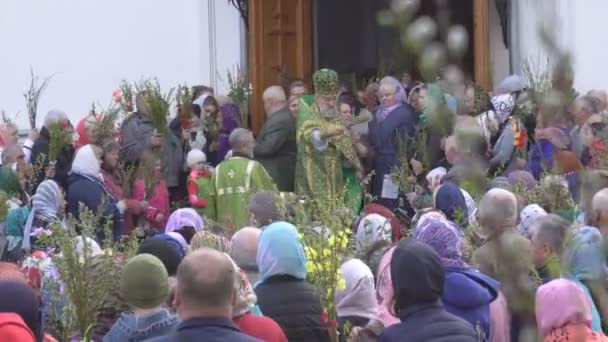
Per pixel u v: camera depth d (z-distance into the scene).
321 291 8.12
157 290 6.99
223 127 17.92
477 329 7.17
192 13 19.48
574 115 4.62
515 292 4.40
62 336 8.12
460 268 7.96
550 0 4.32
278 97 16.03
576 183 5.25
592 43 17.30
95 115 16.03
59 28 19.77
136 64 19.59
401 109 15.50
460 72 4.41
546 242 7.56
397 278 6.85
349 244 9.39
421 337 6.70
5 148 15.97
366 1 20.45
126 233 14.62
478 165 4.39
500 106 14.96
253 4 19.31
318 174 14.99
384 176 15.22
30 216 13.33
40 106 19.84
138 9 19.58
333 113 15.20
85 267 8.05
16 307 7.09
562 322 6.81
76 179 14.16
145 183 15.39
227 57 19.48
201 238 8.77
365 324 8.69
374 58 20.41
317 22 20.22
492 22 18.36
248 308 7.35
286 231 8.05
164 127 16.19
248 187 14.75
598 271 4.75
